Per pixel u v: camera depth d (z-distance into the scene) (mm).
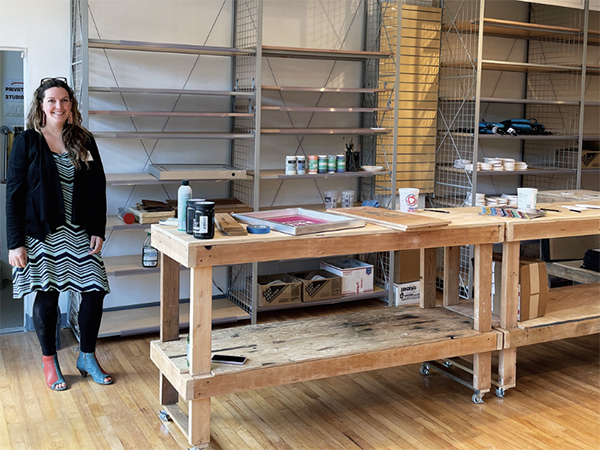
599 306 3535
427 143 5223
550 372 3576
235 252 2438
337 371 2701
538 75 5863
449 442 2748
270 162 4852
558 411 3074
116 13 4227
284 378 2598
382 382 3426
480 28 4723
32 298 4141
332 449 2676
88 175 3184
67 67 4141
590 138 5473
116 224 3857
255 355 2686
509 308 3143
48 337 3248
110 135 3752
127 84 4316
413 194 3207
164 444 2703
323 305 4887
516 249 3113
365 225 2811
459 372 3443
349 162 4641
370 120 5102
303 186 5027
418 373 3564
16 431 2797
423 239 2824
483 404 3150
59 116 3092
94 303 3309
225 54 4395
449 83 5371
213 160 4664
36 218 3064
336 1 4922
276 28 4723
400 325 3156
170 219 2861
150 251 3967
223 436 2787
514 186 6027
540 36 5652
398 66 4508
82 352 3377
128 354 3793
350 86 5074
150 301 4598
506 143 5887
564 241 4453
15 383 3324
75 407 3053
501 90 5750
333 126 5043
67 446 2670
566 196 4371
